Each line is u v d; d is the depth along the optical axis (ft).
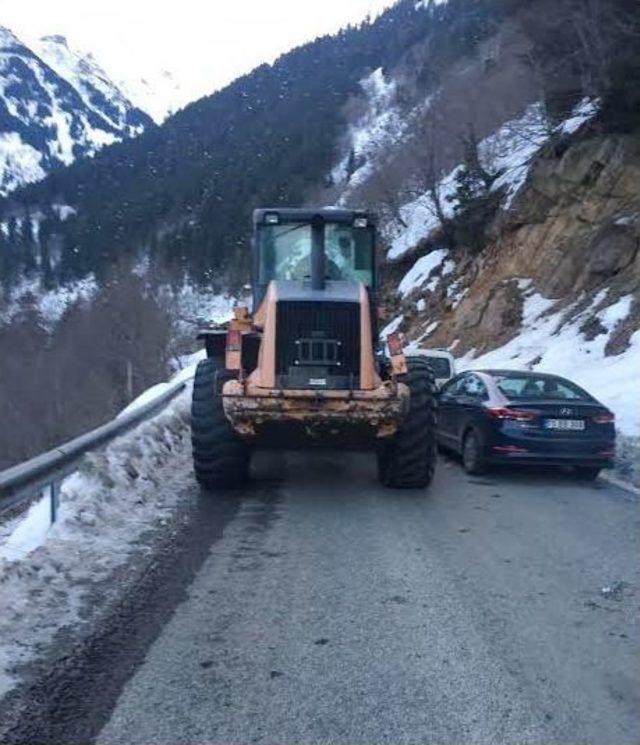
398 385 31.94
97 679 16.07
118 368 181.78
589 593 21.21
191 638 18.10
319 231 35.14
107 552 24.23
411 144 154.71
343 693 15.58
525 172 103.50
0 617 18.52
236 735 14.08
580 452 36.45
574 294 82.28
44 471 24.95
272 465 40.96
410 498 33.35
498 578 22.45
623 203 83.82
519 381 39.73
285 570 23.07
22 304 291.79
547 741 13.92
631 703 15.23
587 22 85.71
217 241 308.40
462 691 15.65
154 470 35.76
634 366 62.13
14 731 14.14
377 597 20.85
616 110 86.17
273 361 32.24
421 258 127.65
